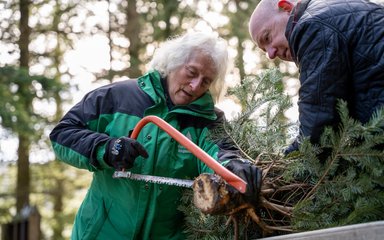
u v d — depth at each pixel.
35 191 13.50
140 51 11.13
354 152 2.68
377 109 2.69
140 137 3.08
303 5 2.91
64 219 13.88
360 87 2.77
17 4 12.26
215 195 2.58
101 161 2.94
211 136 3.12
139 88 3.17
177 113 3.12
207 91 3.18
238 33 11.12
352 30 2.75
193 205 3.05
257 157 2.98
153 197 3.07
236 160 2.72
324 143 2.74
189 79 3.07
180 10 11.11
